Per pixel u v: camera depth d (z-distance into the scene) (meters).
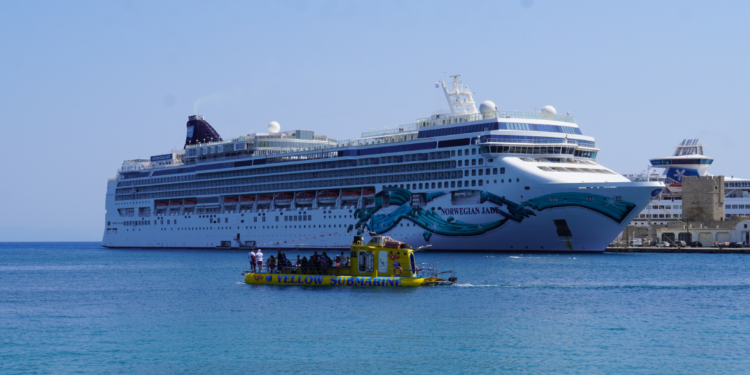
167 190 170.88
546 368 35.53
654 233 161.50
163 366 36.50
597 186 103.62
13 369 36.22
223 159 160.75
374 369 35.56
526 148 114.38
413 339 41.81
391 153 126.12
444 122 123.62
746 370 35.03
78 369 36.09
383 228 127.50
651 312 50.78
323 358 37.69
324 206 139.50
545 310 51.53
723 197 165.25
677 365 35.97
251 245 152.50
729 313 50.41
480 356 37.81
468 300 56.25
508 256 108.62
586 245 109.62
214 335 43.56
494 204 112.25
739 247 142.88
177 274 89.44
